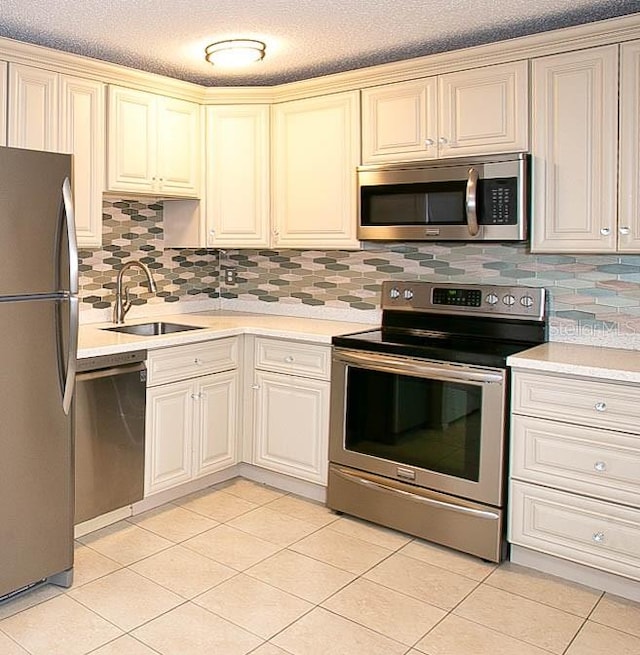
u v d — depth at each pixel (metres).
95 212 3.25
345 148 3.47
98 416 2.94
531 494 2.69
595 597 2.54
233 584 2.59
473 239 3.02
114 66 3.22
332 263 3.90
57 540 2.51
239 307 4.36
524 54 2.86
